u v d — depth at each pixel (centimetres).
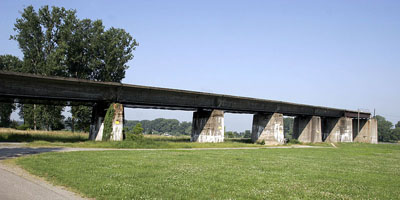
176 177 1524
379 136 17375
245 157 2797
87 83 3809
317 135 7100
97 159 2080
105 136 3931
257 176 1688
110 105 4019
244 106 5738
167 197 1126
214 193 1226
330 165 2491
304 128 7269
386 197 1324
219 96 5219
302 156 3269
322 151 4362
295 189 1387
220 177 1589
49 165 1705
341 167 2388
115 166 1788
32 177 1409
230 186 1373
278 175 1773
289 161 2634
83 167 1692
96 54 6488
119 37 6650
